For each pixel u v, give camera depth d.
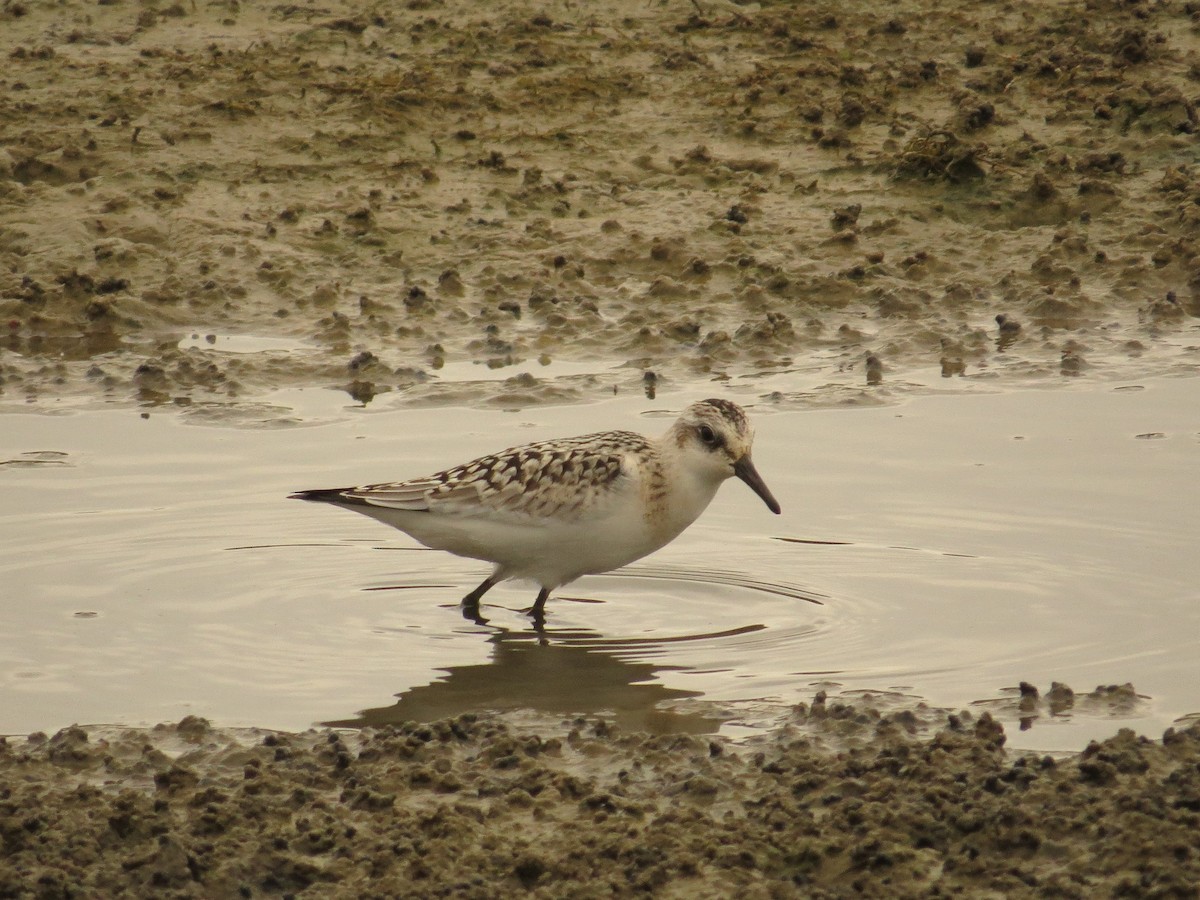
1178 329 17.88
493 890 8.22
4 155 21.36
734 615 12.06
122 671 11.05
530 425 15.60
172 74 24.12
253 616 12.04
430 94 23.50
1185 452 14.61
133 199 20.69
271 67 24.34
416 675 11.12
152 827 8.80
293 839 8.73
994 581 12.31
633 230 20.22
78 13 27.14
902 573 12.55
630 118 23.23
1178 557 12.55
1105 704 10.21
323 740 9.98
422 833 8.76
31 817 8.80
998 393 16.31
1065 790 8.84
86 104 23.11
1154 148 21.75
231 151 22.02
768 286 19.00
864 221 20.45
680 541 13.37
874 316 18.52
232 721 10.32
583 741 9.90
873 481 14.26
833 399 16.22
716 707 10.45
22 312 18.39
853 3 26.97
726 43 25.61
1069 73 23.89
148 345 18.00
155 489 14.27
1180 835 8.30
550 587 12.43
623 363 17.42
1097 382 16.52
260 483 14.41
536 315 18.52
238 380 16.88
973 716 10.05
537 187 21.16
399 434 15.47
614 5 27.09
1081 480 14.06
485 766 9.60
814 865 8.41
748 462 12.48
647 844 8.52
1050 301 18.33
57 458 14.95
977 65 24.56
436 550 13.42
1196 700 10.24
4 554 12.93
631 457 12.28
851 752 9.53
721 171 21.69
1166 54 24.38
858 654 11.21
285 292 18.98
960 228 20.30
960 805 8.72
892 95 23.69
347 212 20.66
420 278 19.33
